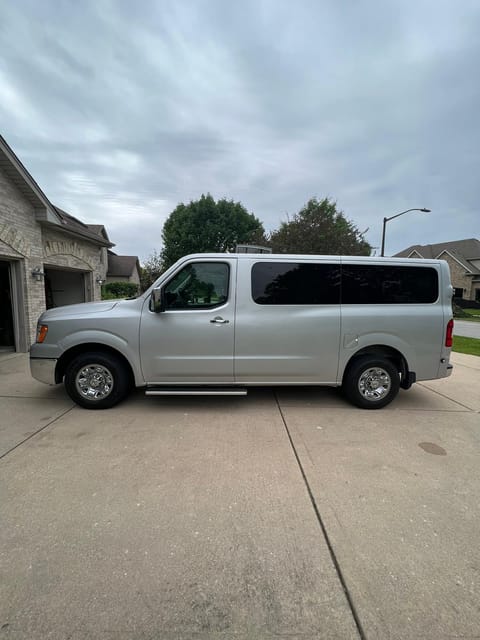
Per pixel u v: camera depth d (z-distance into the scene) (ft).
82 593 5.83
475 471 9.95
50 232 31.14
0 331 30.48
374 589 6.01
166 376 14.32
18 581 6.05
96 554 6.69
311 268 14.34
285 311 14.21
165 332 13.98
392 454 10.89
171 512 7.98
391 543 7.11
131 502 8.33
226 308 14.08
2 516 7.76
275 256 14.32
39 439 11.63
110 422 13.12
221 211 103.76
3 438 11.69
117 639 5.09
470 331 55.47
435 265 14.71
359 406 14.89
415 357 14.64
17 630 5.18
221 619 5.44
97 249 41.32
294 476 9.55
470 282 128.16
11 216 25.50
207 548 6.90
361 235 72.23
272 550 6.88
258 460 10.40
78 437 11.81
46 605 5.60
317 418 13.78
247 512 8.02
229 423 13.16
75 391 14.25
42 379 14.26
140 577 6.18
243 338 14.12
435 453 11.00
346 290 14.42
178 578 6.18
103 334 13.92
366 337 14.38
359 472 9.81
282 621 5.42
